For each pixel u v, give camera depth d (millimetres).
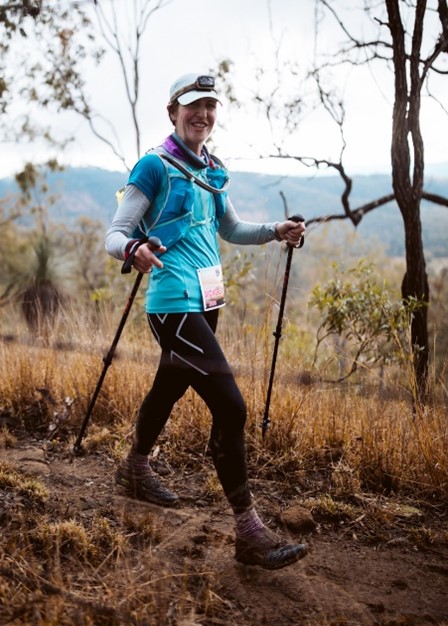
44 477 3459
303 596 2564
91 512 3090
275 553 2646
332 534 3080
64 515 3004
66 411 4035
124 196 2877
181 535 2936
